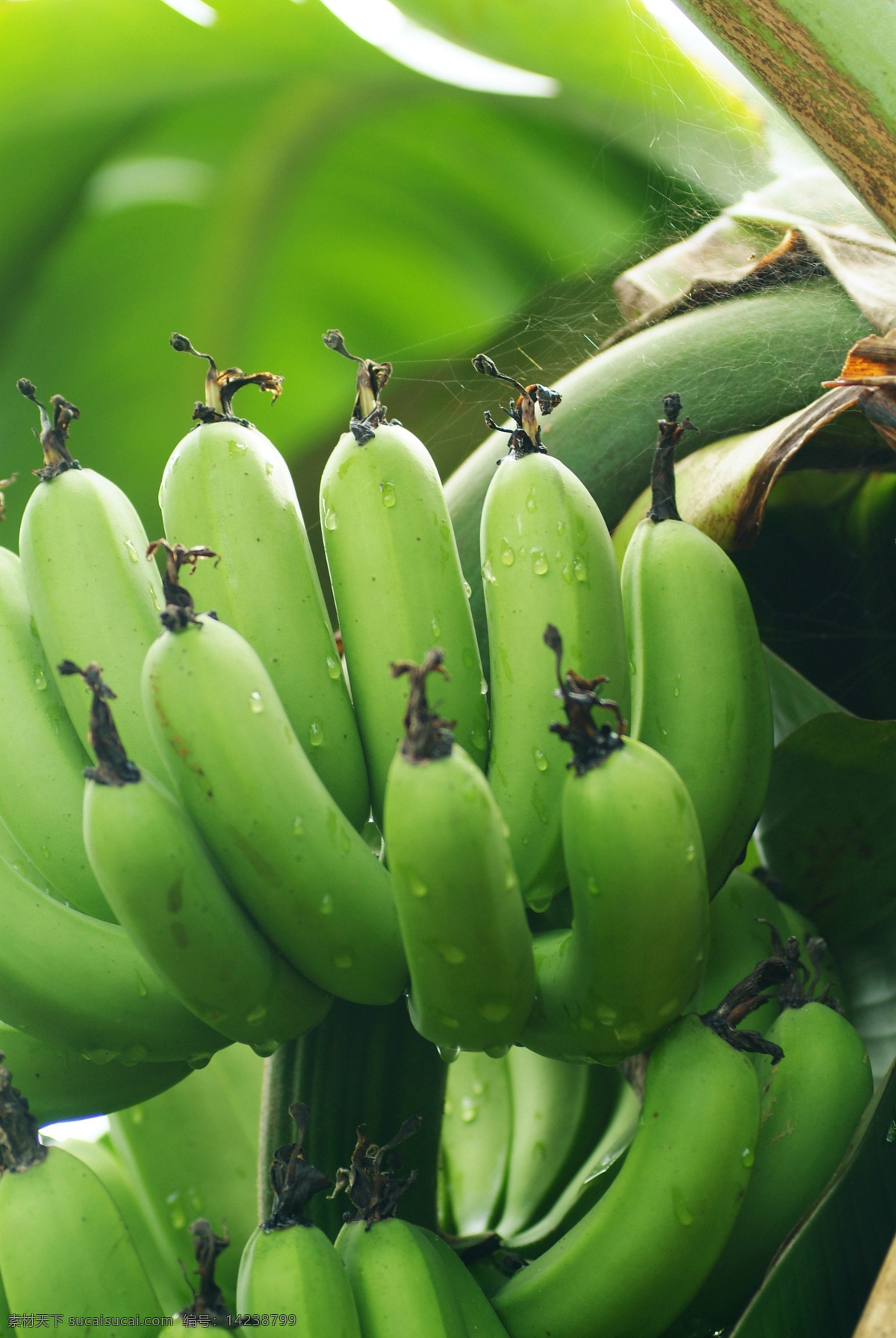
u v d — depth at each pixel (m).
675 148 1.38
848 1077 0.97
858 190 0.96
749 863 1.15
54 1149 0.94
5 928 0.94
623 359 1.08
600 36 1.38
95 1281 0.92
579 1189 1.05
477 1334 0.95
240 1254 1.08
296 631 0.96
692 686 0.97
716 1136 0.94
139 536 0.98
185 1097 1.12
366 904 0.94
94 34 1.36
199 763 0.92
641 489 1.06
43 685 0.97
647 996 0.93
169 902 0.92
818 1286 0.94
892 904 1.05
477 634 1.05
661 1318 0.95
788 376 1.06
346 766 0.96
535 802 0.95
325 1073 1.00
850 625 1.13
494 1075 1.14
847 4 0.95
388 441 0.97
